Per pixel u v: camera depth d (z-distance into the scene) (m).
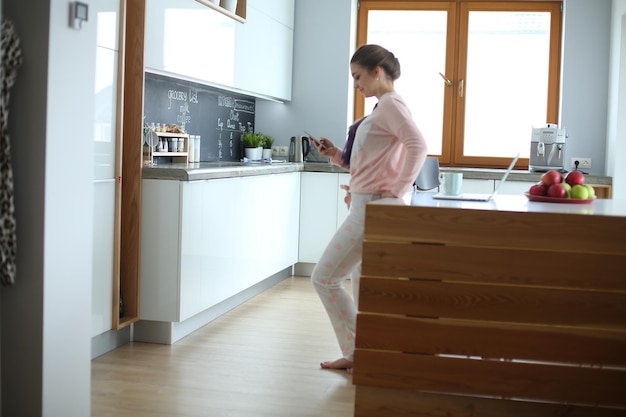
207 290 4.39
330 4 6.76
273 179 5.56
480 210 2.71
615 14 6.16
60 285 2.61
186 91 5.46
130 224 4.04
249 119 6.79
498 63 6.80
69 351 2.67
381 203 2.83
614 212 2.83
